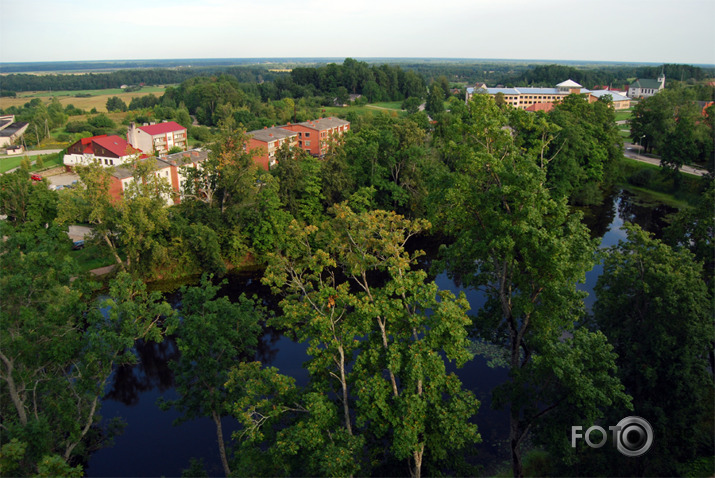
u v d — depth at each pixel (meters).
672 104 107.50
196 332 31.14
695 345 30.45
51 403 29.28
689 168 99.62
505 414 38.06
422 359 24.41
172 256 64.62
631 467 30.42
